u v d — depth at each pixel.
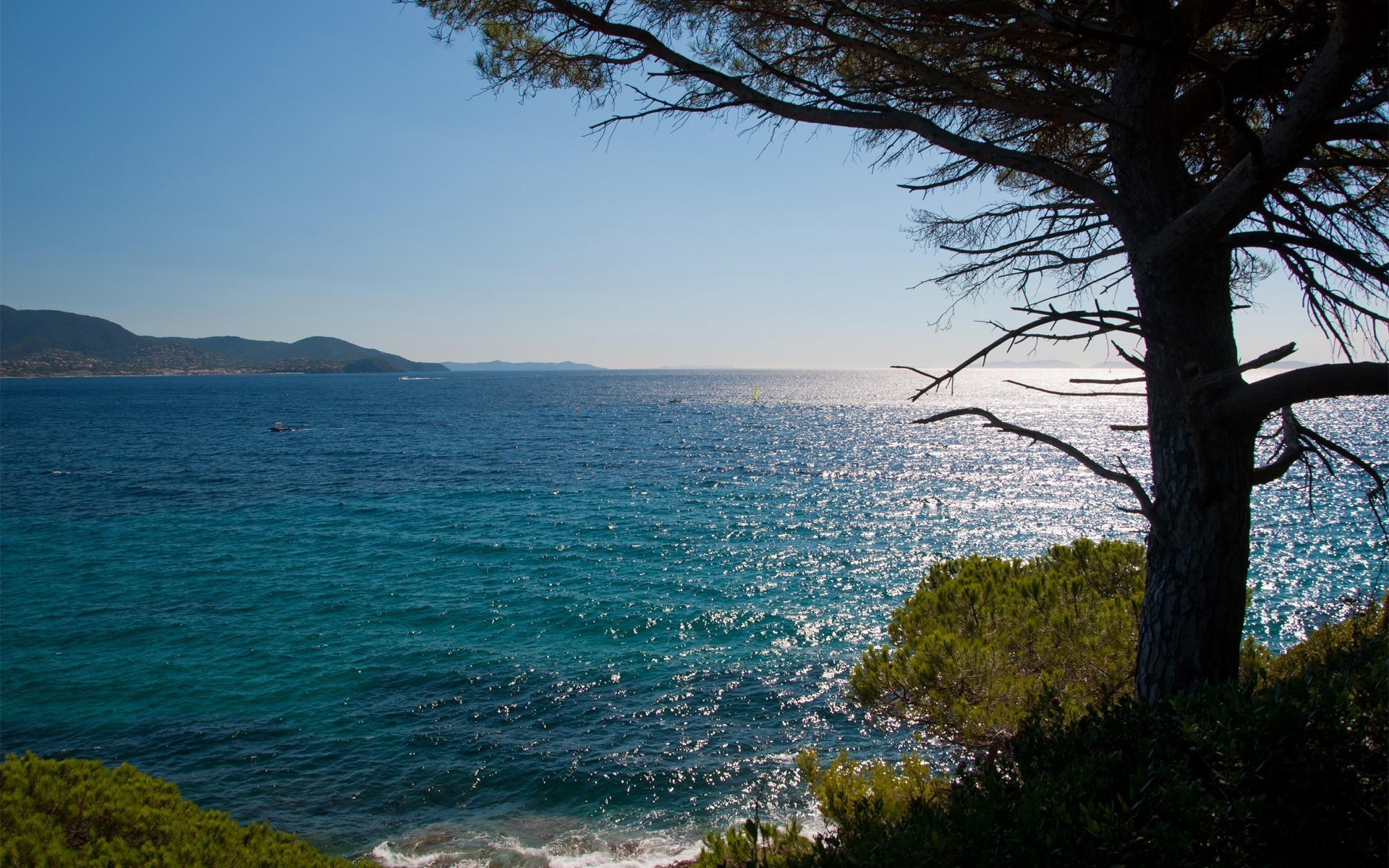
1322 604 24.84
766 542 35.31
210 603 25.47
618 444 80.94
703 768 14.85
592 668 19.94
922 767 6.31
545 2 5.86
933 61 6.05
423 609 24.88
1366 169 5.03
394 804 13.70
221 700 17.89
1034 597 8.40
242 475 57.88
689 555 32.69
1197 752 3.83
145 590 27.00
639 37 5.77
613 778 14.48
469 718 17.08
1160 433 4.91
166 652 20.83
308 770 14.81
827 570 30.20
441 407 148.50
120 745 15.70
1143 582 8.38
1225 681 4.51
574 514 42.19
